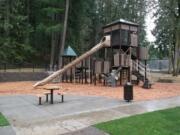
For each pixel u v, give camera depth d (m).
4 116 7.23
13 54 24.58
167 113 7.15
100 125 5.99
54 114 7.48
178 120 6.31
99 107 8.43
